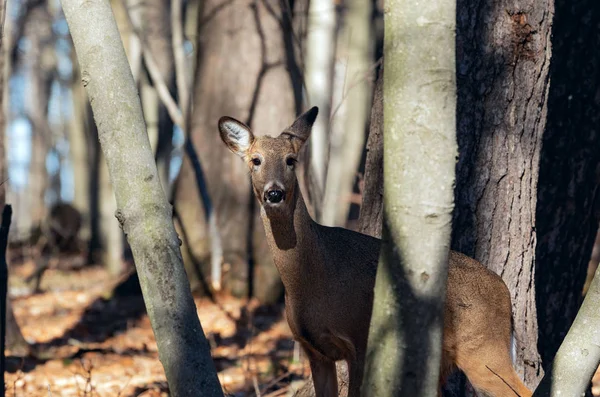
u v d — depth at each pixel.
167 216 7.18
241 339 18.17
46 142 60.50
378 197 10.52
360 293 9.23
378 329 6.36
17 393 13.05
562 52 11.27
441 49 6.18
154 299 7.01
